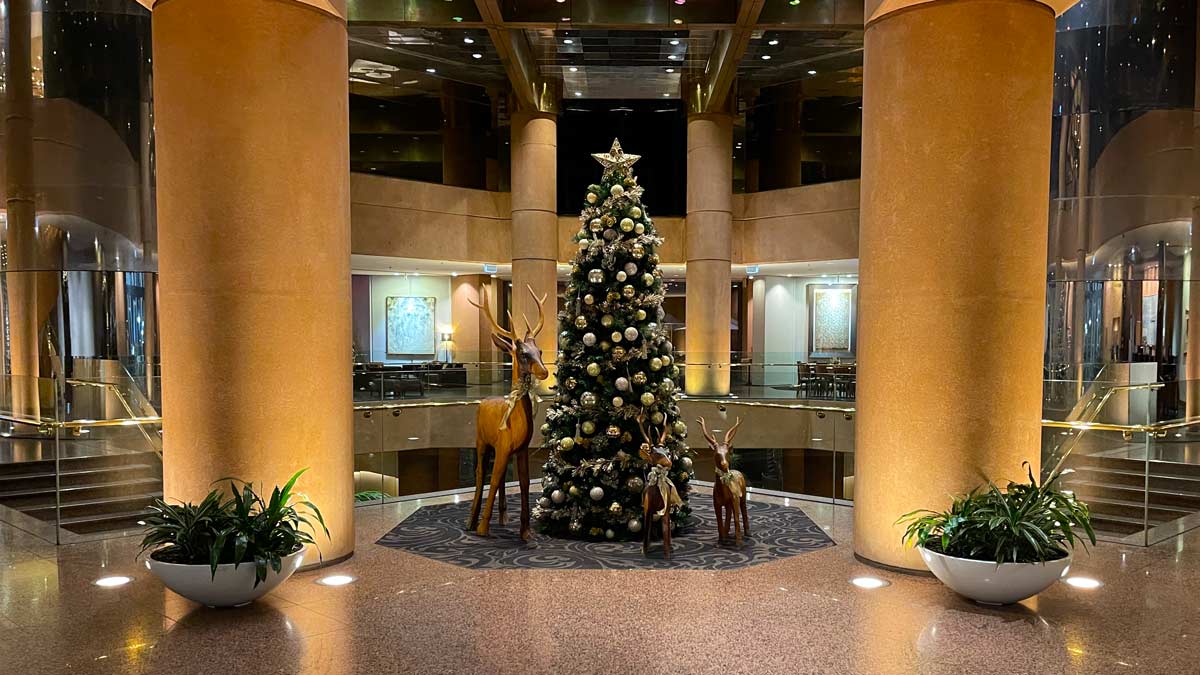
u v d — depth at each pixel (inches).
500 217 780.6
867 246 238.1
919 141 224.2
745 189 782.5
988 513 196.9
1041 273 227.3
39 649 166.2
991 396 220.8
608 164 290.7
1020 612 191.9
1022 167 221.1
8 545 255.8
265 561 184.2
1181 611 192.4
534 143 708.7
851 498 334.0
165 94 221.1
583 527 279.0
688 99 713.0
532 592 209.5
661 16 501.7
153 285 470.6
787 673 155.0
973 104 219.3
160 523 193.3
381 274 854.5
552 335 714.2
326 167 233.1
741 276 842.2
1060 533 221.1
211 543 185.5
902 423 228.5
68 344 455.8
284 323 224.7
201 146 217.5
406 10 500.4
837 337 835.4
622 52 600.4
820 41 570.6
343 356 241.1
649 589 212.7
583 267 288.0
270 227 221.9
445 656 163.0
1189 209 445.7
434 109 751.1
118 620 184.1
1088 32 448.5
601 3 500.4
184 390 221.9
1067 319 459.8
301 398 228.1
